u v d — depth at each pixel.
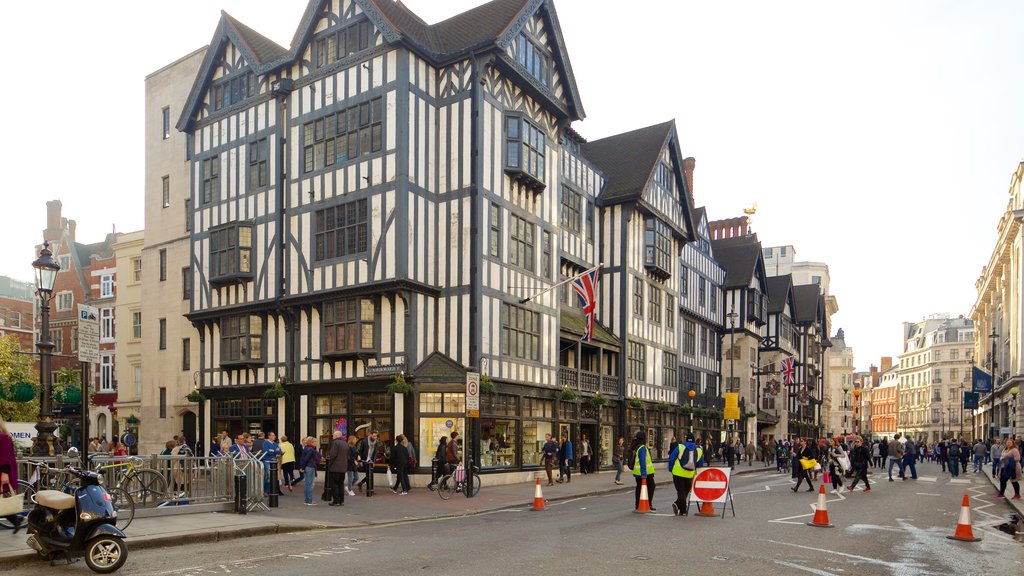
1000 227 50.03
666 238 35.94
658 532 11.81
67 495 8.83
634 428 32.44
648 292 34.38
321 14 23.89
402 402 21.17
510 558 9.32
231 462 13.85
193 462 13.50
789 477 28.94
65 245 44.06
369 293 21.67
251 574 8.27
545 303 25.52
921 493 20.52
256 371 24.77
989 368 59.97
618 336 31.42
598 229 32.34
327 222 23.12
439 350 22.17
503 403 23.09
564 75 26.44
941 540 11.48
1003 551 10.62
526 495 18.94
